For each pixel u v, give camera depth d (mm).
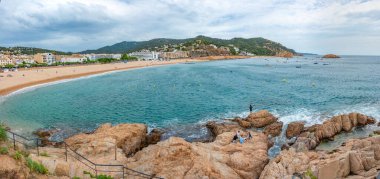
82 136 28422
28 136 32750
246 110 45281
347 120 32000
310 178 16719
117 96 62438
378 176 14172
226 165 21016
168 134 33875
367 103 47562
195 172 18797
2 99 57688
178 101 54719
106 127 31594
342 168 16766
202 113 43906
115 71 140500
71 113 45344
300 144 27109
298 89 68125
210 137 32594
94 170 17703
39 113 45125
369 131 31812
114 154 22703
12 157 12141
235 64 199750
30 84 82688
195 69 149625
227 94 61781
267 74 113438
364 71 127688
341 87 70500
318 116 39125
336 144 28641
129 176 18219
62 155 20891
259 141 27125
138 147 29250
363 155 17469
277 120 37125
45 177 12820
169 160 20297
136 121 40125
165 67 170625
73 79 101188
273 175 18531
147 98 59156
